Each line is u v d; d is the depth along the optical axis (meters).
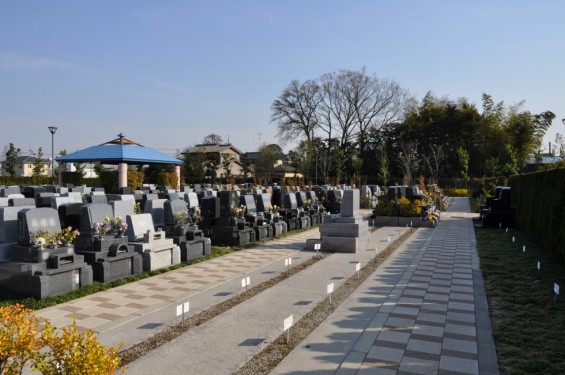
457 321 7.26
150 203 15.41
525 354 5.81
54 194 19.20
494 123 53.91
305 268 11.70
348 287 9.64
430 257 13.34
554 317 7.30
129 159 31.05
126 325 7.10
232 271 11.34
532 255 12.99
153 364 5.56
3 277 8.80
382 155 55.25
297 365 5.54
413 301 8.49
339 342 6.33
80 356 3.62
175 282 10.12
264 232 17.34
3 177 44.94
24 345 3.81
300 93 61.53
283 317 7.50
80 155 32.06
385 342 6.34
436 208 28.09
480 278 10.41
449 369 5.42
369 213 28.86
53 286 8.63
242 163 64.25
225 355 5.86
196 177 55.00
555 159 45.34
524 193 18.14
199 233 13.41
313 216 23.05
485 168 50.00
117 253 10.18
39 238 8.84
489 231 19.61
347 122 61.53
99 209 10.88
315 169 59.56
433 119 56.50
